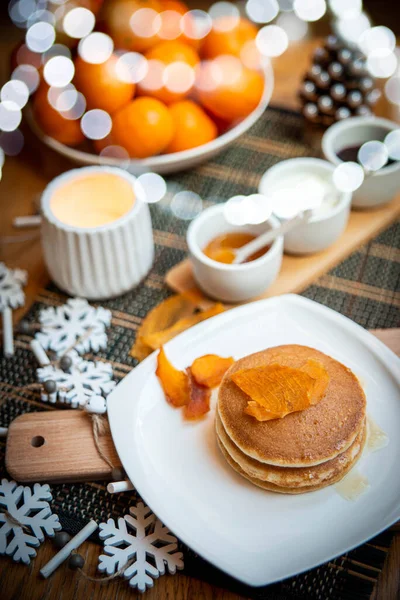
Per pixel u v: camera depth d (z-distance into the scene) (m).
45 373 0.64
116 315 0.69
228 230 0.70
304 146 0.82
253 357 0.59
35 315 0.70
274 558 0.53
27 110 0.79
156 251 0.74
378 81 0.83
